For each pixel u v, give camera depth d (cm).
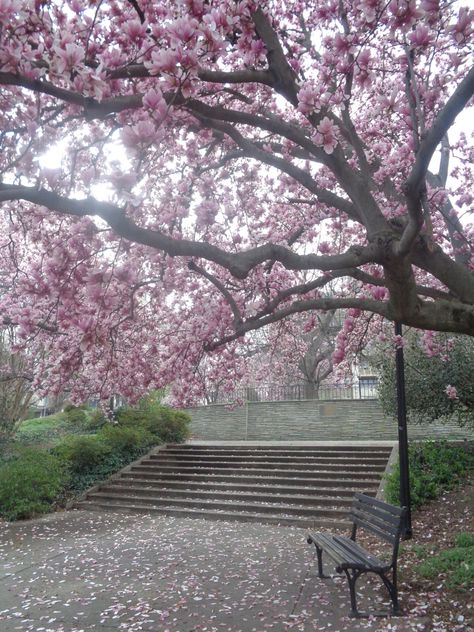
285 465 1359
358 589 546
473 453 1126
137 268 568
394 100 480
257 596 543
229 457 1470
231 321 712
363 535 838
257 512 1091
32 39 336
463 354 1099
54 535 947
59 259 478
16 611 536
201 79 443
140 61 393
